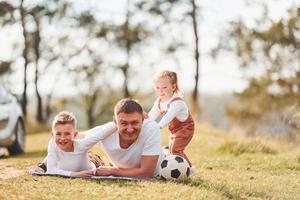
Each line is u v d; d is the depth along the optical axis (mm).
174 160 8625
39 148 17797
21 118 15945
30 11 34969
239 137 17312
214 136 19328
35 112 37625
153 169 8641
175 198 7301
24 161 11375
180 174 8578
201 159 12742
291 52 30516
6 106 15234
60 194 7336
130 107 8383
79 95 39094
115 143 8672
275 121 19375
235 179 9773
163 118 9148
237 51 31797
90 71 38281
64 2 35688
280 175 10906
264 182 9648
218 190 8164
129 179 8453
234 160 12602
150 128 8625
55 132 8727
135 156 8688
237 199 7852
